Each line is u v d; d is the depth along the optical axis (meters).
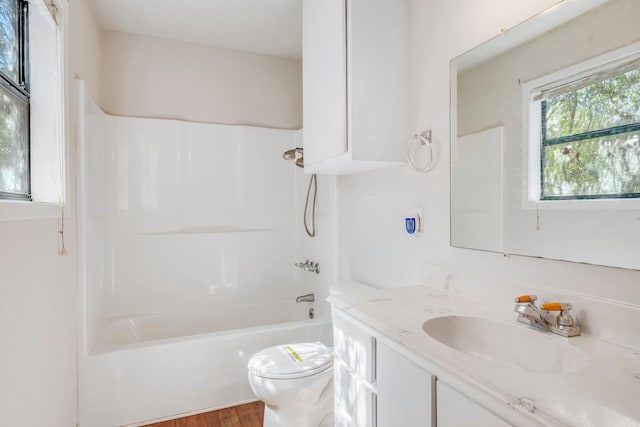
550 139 1.03
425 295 1.34
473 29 1.30
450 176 1.40
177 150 2.78
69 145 1.64
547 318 0.97
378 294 1.37
